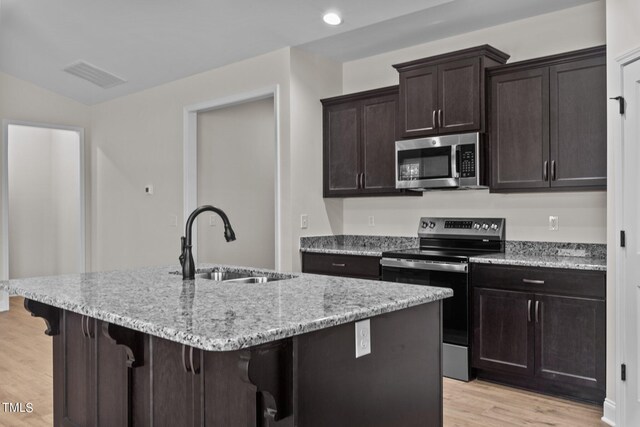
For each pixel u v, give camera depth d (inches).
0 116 230.2
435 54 168.9
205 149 212.2
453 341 138.3
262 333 51.9
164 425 74.5
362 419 65.7
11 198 287.0
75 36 184.2
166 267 113.1
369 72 186.2
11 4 164.4
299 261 175.8
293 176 173.3
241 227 224.1
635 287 104.2
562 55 129.0
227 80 192.5
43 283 86.6
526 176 136.2
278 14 150.6
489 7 141.1
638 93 103.5
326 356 60.5
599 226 136.0
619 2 109.0
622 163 107.7
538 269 125.0
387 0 137.9
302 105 176.6
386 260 150.9
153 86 222.8
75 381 92.6
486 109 142.6
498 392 129.3
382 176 168.2
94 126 259.4
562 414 115.5
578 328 119.4
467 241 159.5
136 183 233.0
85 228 260.4
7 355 163.5
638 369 103.5
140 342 77.4
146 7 157.0
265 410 58.1
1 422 113.5
